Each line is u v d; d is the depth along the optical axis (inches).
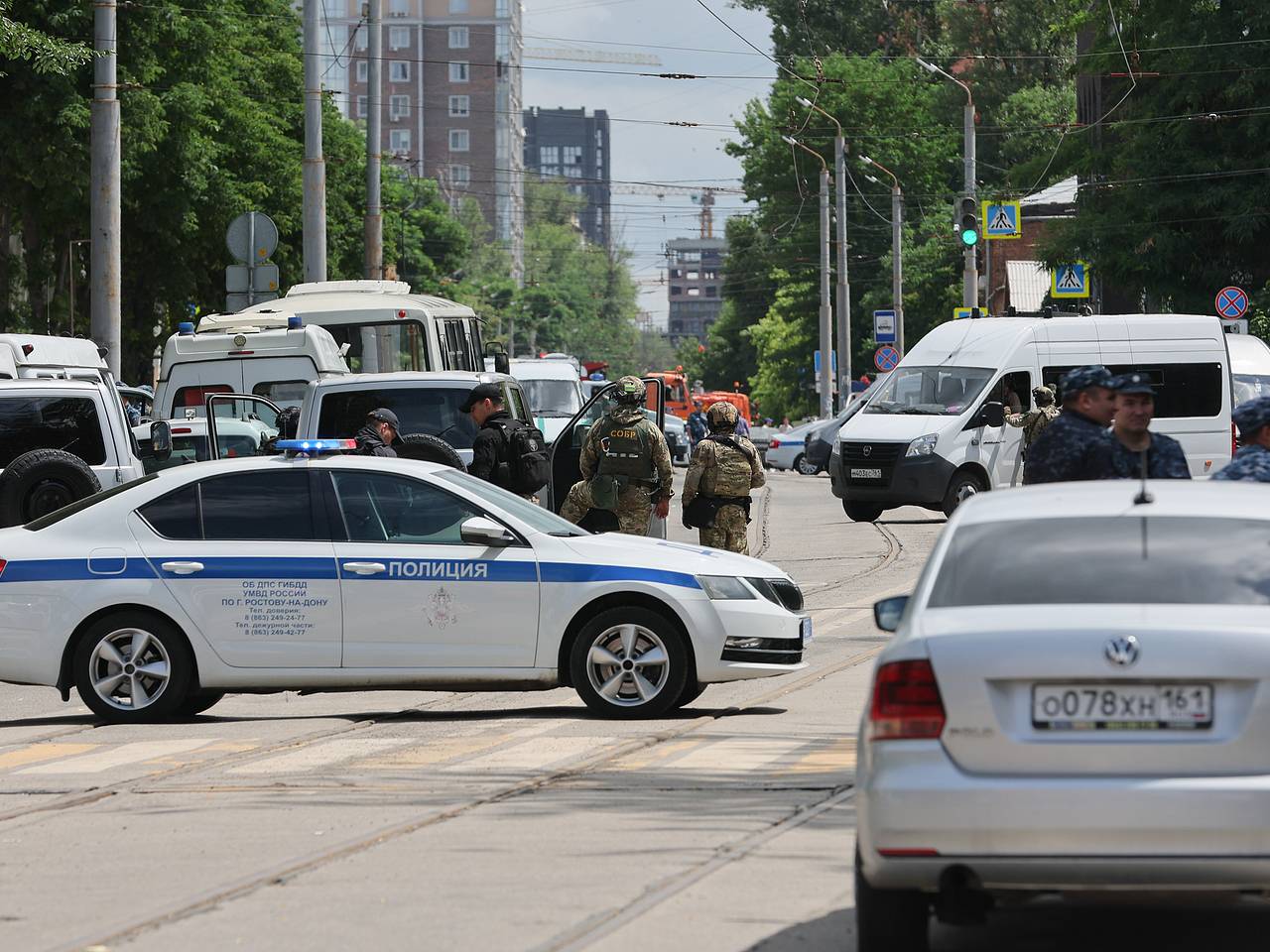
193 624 1422.2
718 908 818.8
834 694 1536.7
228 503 1440.7
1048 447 1147.3
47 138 4542.3
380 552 1419.8
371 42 5128.0
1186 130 5521.7
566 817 1035.9
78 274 5930.1
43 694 1711.4
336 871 911.0
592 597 1406.3
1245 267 5689.0
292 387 2950.3
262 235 3265.3
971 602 711.1
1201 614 678.5
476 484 1470.2
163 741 1350.9
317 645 1417.3
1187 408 3400.6
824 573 2687.0
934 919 821.2
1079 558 723.4
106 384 2546.8
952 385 3442.4
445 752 1274.6
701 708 1470.2
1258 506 756.0
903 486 3385.8
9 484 2158.0
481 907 826.8
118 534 1443.2
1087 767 658.8
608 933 777.6
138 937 787.4
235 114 5969.5
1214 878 645.3
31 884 902.4
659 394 2388.0
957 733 669.3
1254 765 652.1
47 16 4517.7
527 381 4611.2
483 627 1408.7
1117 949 762.8
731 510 1927.9
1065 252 5693.9
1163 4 5580.7
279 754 1282.0
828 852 931.3
